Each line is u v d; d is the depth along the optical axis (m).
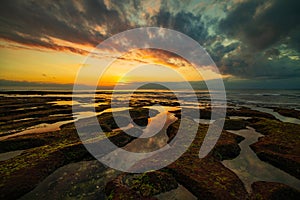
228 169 11.57
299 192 9.12
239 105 47.91
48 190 9.54
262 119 25.62
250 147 15.80
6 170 10.71
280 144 15.05
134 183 9.91
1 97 61.16
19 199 8.81
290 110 35.09
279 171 11.66
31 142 15.91
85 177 10.92
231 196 8.80
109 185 9.86
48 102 49.12
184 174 10.62
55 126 22.86
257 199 8.70
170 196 9.14
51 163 11.97
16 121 24.94
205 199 8.83
